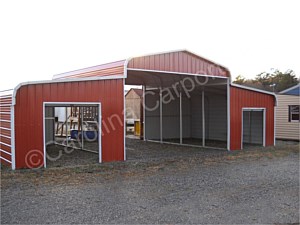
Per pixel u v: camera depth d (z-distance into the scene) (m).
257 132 14.59
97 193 5.71
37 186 6.20
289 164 9.08
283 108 17.23
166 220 4.27
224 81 12.40
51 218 4.34
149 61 10.06
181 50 10.82
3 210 4.68
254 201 5.24
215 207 4.88
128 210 4.71
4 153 8.74
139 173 7.62
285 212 4.65
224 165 8.86
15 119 7.75
